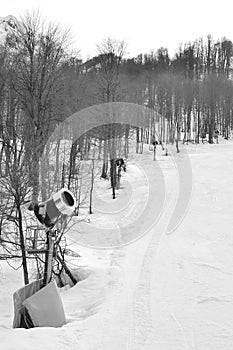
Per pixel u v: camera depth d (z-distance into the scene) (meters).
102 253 10.21
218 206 13.52
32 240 7.48
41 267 7.91
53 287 4.94
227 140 49.72
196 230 10.57
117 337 4.52
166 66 52.16
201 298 5.86
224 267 7.48
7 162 7.18
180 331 4.72
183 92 46.50
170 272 7.26
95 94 19.95
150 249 9.20
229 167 24.42
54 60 17.00
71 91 18.25
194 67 61.94
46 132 14.46
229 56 74.75
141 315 5.21
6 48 17.17
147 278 6.97
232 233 10.09
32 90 15.70
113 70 21.86
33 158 7.88
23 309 4.83
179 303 5.66
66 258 9.35
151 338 4.52
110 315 5.22
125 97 23.02
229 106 51.88
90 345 4.30
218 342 4.45
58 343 4.23
